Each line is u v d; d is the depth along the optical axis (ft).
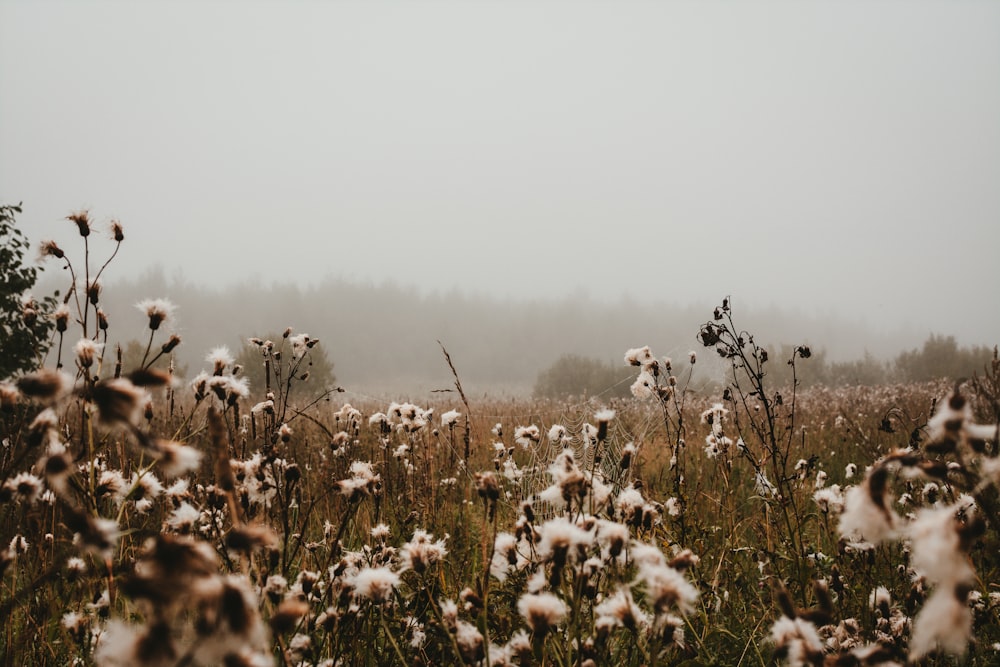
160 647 2.15
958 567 2.93
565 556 4.63
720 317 9.46
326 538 8.20
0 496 4.27
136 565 5.73
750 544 10.60
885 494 3.40
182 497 6.49
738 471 13.76
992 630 6.61
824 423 23.03
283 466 7.39
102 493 5.57
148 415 6.25
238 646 2.20
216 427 3.98
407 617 6.56
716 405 10.59
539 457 11.98
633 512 6.11
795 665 4.21
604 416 6.73
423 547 5.60
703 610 6.92
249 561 4.99
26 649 5.83
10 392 4.20
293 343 8.95
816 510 10.94
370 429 13.94
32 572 6.40
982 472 3.32
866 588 6.91
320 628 6.30
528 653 4.99
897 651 5.14
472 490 11.85
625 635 6.20
